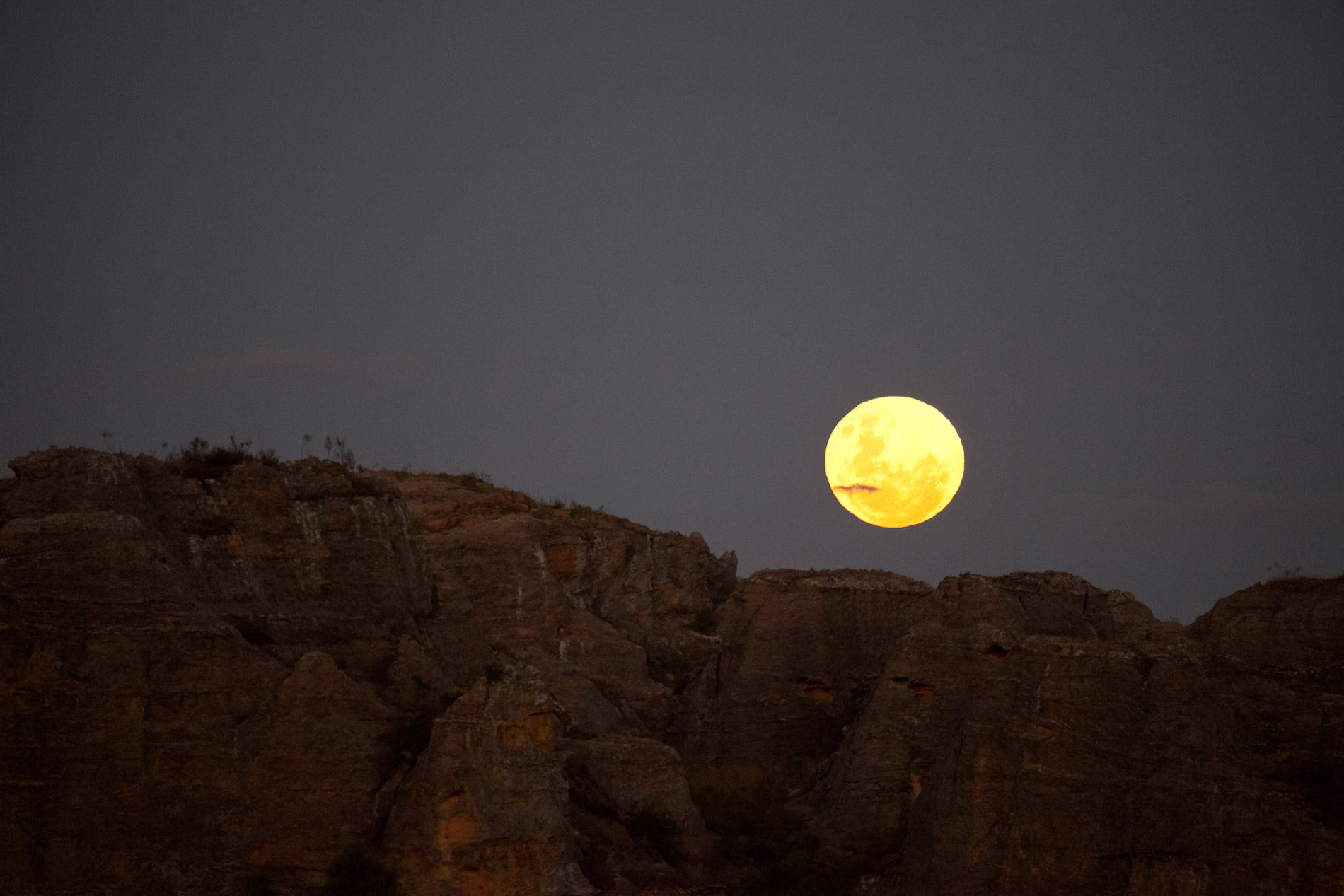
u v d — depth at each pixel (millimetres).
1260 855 159750
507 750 169875
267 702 166250
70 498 172500
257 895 158000
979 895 177000
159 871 157875
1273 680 176375
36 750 155875
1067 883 172000
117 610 164000
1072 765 177125
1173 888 164000
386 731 170000
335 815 163000
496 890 162000
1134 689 177625
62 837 154750
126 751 159500
